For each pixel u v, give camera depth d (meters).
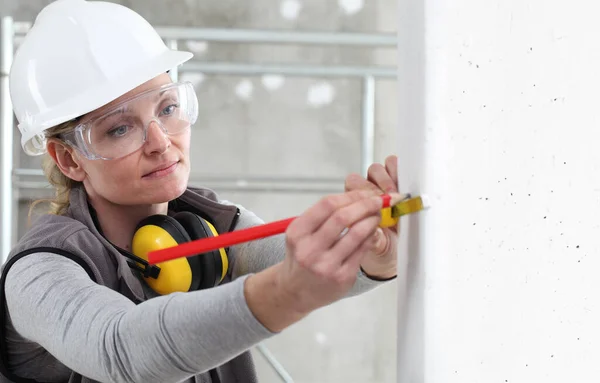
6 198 2.24
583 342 0.70
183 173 1.10
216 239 0.71
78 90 1.07
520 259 0.68
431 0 0.66
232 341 0.72
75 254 1.01
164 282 1.08
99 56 1.08
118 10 1.13
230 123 3.62
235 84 3.61
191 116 1.11
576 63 0.69
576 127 0.69
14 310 0.95
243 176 3.21
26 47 1.12
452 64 0.67
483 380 0.68
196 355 0.73
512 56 0.68
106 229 1.14
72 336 0.83
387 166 0.91
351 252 0.67
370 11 3.70
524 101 0.68
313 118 3.68
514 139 0.68
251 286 0.71
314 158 3.68
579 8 0.69
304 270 0.66
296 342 3.69
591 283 0.70
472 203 0.67
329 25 3.68
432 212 0.67
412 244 0.70
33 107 1.09
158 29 2.46
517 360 0.69
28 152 1.16
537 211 0.69
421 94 0.67
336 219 0.65
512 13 0.67
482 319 0.68
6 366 1.08
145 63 1.09
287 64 2.92
